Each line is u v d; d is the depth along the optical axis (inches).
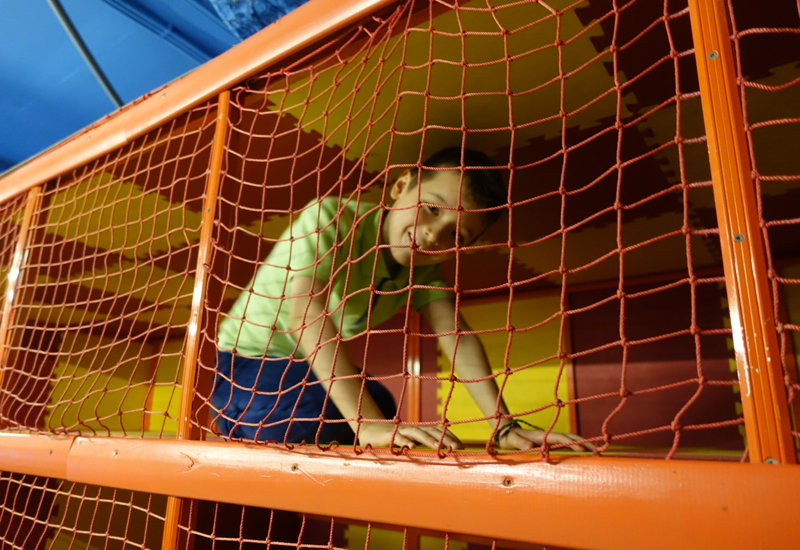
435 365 135.0
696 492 20.9
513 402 125.4
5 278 79.0
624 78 53.7
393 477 28.5
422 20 42.1
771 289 21.0
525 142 65.9
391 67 50.6
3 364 60.6
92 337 158.2
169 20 112.3
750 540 19.5
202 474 36.3
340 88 53.1
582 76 53.3
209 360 43.2
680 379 112.8
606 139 65.5
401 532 93.7
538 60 50.6
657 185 76.9
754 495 19.8
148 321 158.9
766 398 20.1
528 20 44.8
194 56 121.2
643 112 60.1
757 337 20.7
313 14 43.6
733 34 24.4
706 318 114.3
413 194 53.0
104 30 114.2
